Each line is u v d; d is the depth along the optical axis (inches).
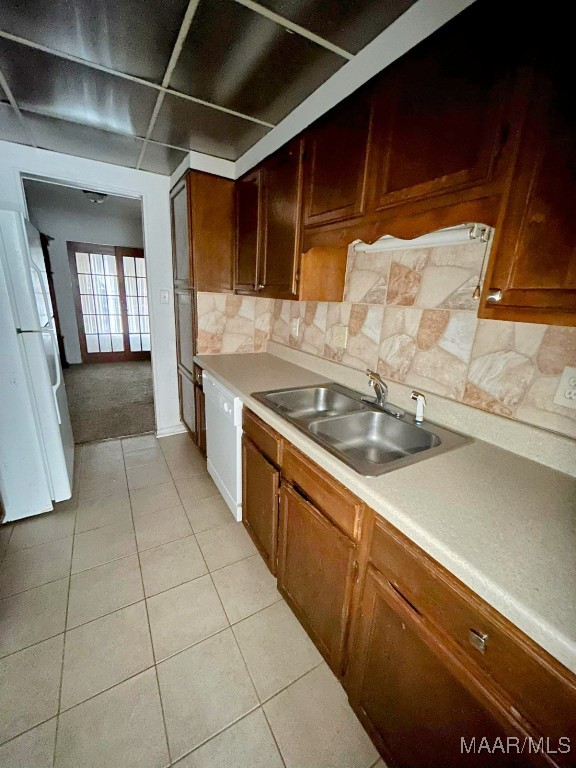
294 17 41.6
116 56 50.5
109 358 235.6
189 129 72.1
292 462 49.6
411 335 55.2
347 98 46.8
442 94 33.6
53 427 77.7
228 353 99.8
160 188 102.3
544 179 25.4
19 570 62.7
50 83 57.5
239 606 57.6
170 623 54.2
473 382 47.1
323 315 76.0
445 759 28.5
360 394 64.4
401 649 32.2
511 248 27.8
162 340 113.6
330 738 41.1
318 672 48.3
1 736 39.9
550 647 20.1
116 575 62.6
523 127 26.3
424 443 49.5
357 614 38.8
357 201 46.1
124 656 49.0
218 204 89.0
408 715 32.4
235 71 53.0
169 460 104.7
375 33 43.6
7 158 82.5
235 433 69.5
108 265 225.1
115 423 130.7
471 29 30.5
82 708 42.8
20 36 46.3
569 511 31.5
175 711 43.0
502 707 23.5
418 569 29.6
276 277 69.6
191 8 41.0
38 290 75.7
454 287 48.0
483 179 30.2
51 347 83.0
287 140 65.5
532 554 25.9
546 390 39.5
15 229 66.8
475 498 32.9
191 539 72.4
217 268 92.2
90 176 92.2
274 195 68.1
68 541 70.5
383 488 34.0
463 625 26.1
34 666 47.2
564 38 23.6
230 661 49.1
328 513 41.9
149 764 38.2
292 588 53.4
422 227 37.1
